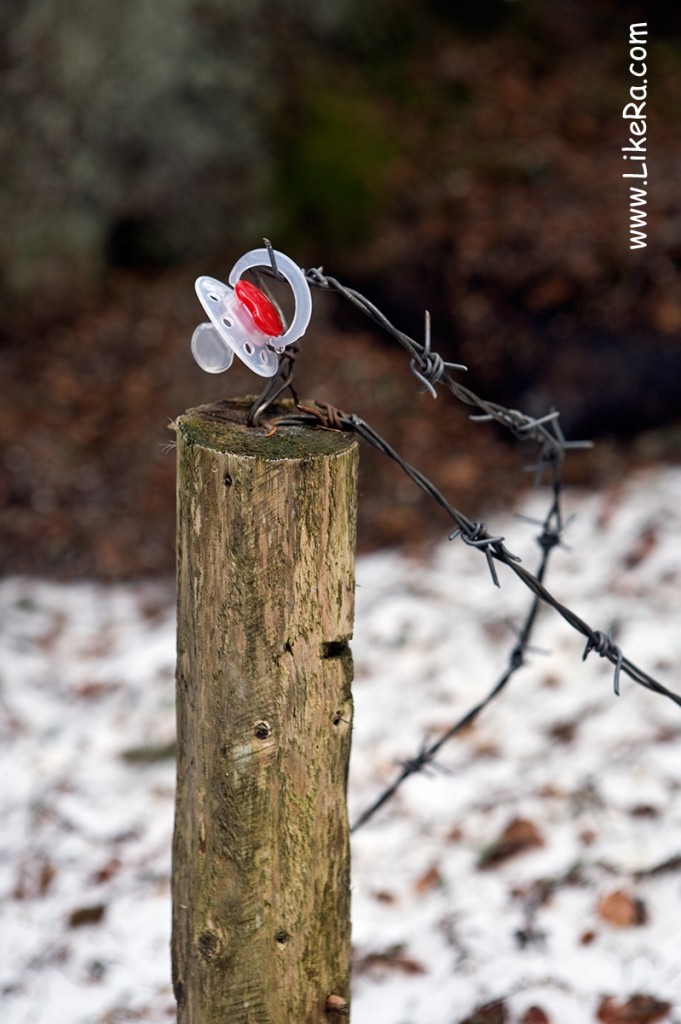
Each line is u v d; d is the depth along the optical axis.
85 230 9.02
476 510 6.74
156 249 9.26
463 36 10.67
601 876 3.88
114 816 4.70
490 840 4.21
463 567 6.16
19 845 4.57
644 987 3.42
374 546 6.58
